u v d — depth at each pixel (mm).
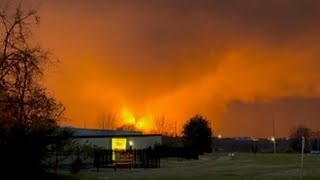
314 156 87812
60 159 45094
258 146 150125
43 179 27141
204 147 111312
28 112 26391
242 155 96500
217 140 152375
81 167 43281
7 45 27047
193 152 79625
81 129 74062
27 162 24906
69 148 54625
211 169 47562
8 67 26469
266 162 62938
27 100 26438
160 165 56812
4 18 27406
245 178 35406
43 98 27312
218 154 105125
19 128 25031
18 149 24469
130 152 53469
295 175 38250
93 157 53688
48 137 27328
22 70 26703
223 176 37219
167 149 79875
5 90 26031
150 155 56250
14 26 27516
